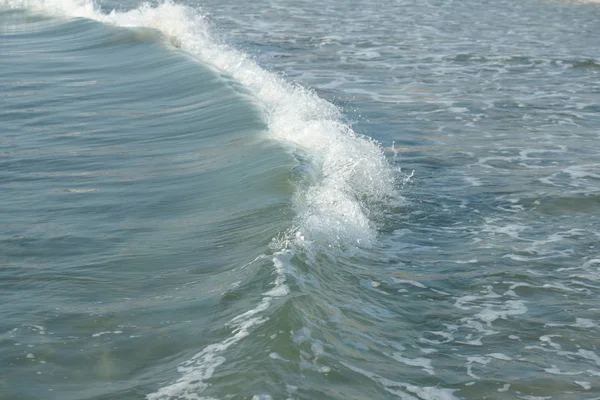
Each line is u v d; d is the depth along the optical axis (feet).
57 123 35.58
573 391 16.93
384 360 17.11
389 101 46.11
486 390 16.61
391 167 33.63
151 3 89.56
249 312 17.74
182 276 20.33
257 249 21.44
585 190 31.14
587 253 25.08
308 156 30.35
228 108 37.58
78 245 22.31
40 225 23.75
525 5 95.81
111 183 27.76
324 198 25.99
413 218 27.71
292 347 16.30
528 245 25.59
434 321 19.74
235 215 24.30
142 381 15.39
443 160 35.01
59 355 16.35
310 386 15.19
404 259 23.76
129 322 17.76
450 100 46.88
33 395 14.93
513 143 38.11
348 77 52.54
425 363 17.46
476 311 20.56
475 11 89.61
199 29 64.49
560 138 39.19
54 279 20.02
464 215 28.30
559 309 20.99
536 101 47.21
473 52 62.69
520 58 60.54
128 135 34.04
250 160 29.55
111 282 19.95
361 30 73.05
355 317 18.88
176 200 26.13
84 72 47.19
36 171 28.84
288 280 19.19
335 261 22.07
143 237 22.99
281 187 26.25
